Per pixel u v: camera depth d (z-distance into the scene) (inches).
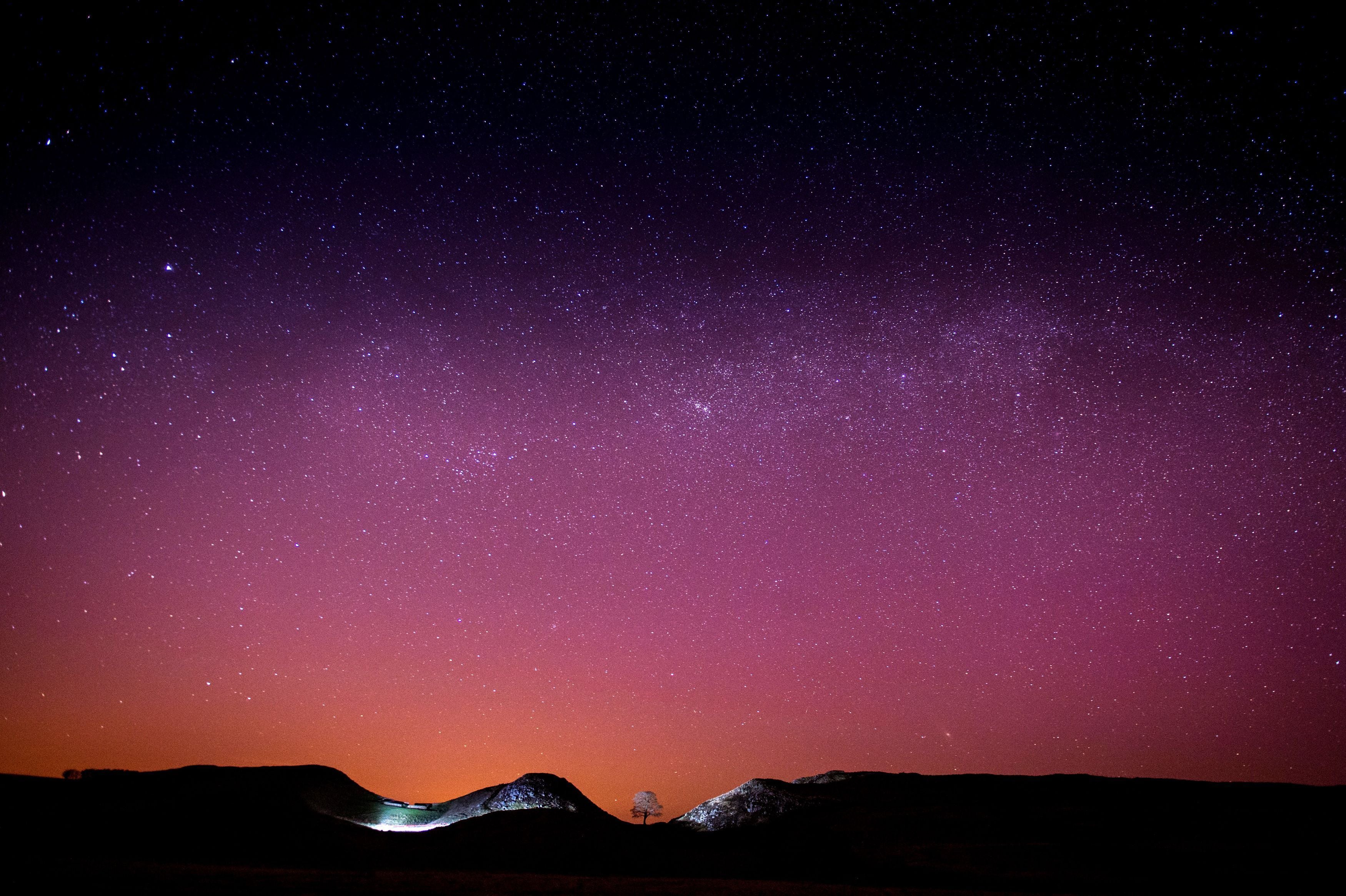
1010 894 779.4
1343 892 812.0
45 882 641.6
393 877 762.2
